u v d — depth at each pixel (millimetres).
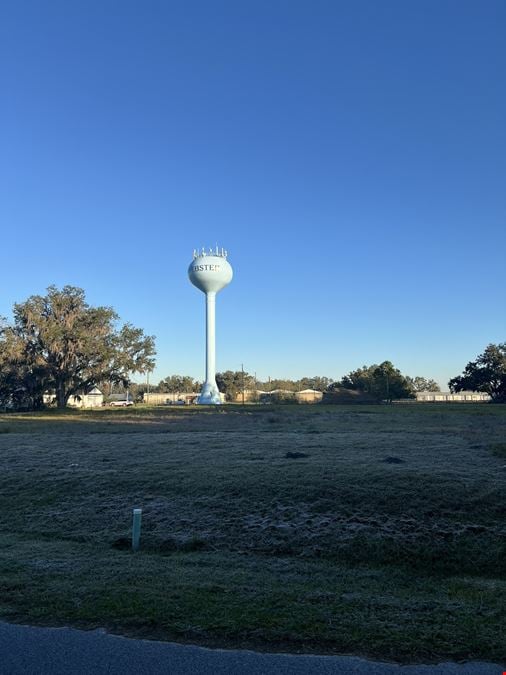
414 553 8086
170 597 6059
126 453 16812
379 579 7254
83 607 5781
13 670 4484
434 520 9062
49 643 4969
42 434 26312
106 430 28719
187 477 11992
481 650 4895
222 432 25312
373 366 120688
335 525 8922
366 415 43188
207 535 8883
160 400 111938
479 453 15492
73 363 62219
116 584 6555
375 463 12977
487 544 8281
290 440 20016
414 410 55062
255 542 8586
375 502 9742
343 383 122062
